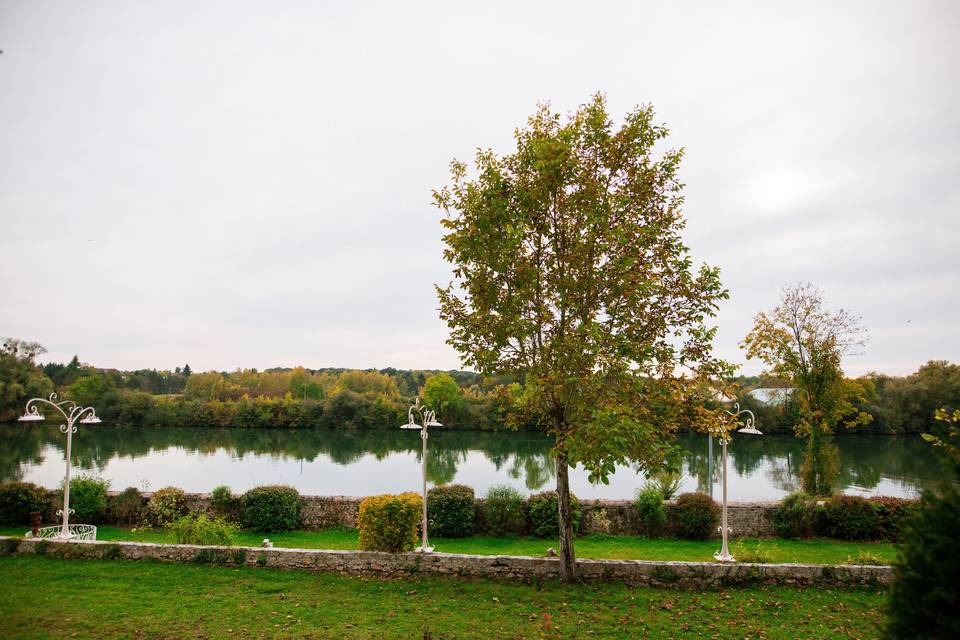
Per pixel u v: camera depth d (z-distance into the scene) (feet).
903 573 14.60
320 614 26.30
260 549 33.65
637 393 29.12
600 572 31.55
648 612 26.84
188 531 38.34
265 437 172.04
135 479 93.66
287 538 46.14
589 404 28.19
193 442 156.76
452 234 30.27
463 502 47.32
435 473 102.01
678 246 28.78
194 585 30.09
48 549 34.83
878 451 119.03
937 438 17.01
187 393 224.94
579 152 29.94
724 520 36.50
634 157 29.14
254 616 26.00
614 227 27.50
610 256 29.09
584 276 29.25
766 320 70.54
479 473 101.71
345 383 249.14
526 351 31.37
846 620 26.05
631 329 29.22
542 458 124.47
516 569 32.17
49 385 170.91
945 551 13.78
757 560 35.09
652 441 27.94
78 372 216.33
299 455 132.26
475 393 196.54
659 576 31.01
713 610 27.22
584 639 23.76
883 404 146.20
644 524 46.62
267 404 194.08
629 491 81.20
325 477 97.60
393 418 188.55
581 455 25.31
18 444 136.15
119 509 49.57
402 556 32.83
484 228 29.19
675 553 40.98
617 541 44.83
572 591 29.55
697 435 160.45
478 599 28.50
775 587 30.40
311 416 193.88
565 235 30.19
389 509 34.22
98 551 34.45
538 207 29.30
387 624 25.20
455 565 32.42
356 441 163.43
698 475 97.25
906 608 14.23
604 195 28.43
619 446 25.22
